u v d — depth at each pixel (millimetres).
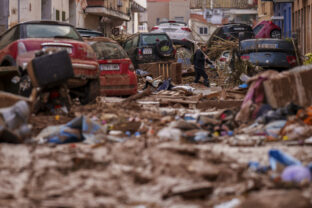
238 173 5738
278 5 59062
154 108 13266
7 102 9531
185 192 5148
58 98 11477
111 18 66125
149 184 5582
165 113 11789
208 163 6086
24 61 12641
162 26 40188
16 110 8344
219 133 9297
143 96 15969
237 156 6906
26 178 5871
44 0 40750
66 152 7109
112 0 61875
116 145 7445
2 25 32438
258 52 24578
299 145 7859
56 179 5824
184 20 112500
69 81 13195
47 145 7980
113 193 5344
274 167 6000
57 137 8469
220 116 10148
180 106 14719
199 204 5008
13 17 33469
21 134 8289
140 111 12070
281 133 8703
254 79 10383
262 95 10242
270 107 10094
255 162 6305
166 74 26359
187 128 8914
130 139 8453
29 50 12953
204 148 7559
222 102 14625
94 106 12312
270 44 24547
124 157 6559
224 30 37188
